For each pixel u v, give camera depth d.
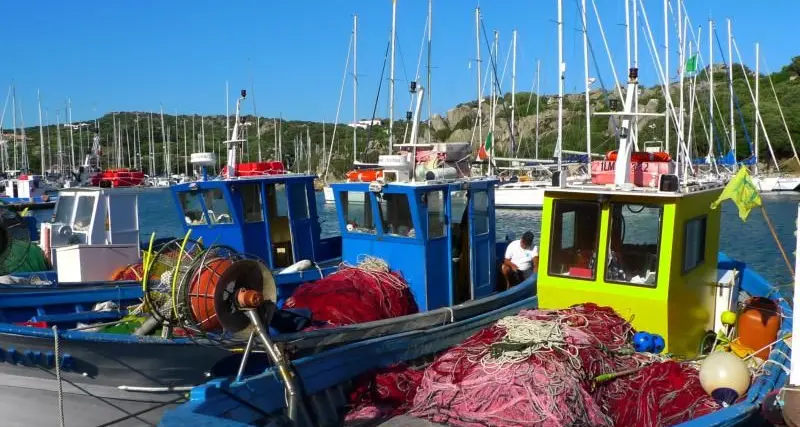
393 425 6.36
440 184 9.45
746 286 10.12
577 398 5.92
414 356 8.05
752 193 7.24
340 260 12.34
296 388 6.32
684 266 7.39
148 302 6.78
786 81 78.44
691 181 8.42
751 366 6.86
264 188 12.02
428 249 9.30
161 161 98.12
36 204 49.88
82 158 89.38
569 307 7.39
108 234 12.72
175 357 7.17
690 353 7.72
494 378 6.13
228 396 5.98
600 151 40.34
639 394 6.34
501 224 36.09
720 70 64.69
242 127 13.47
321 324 7.95
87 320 9.14
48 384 7.26
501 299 9.48
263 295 6.80
